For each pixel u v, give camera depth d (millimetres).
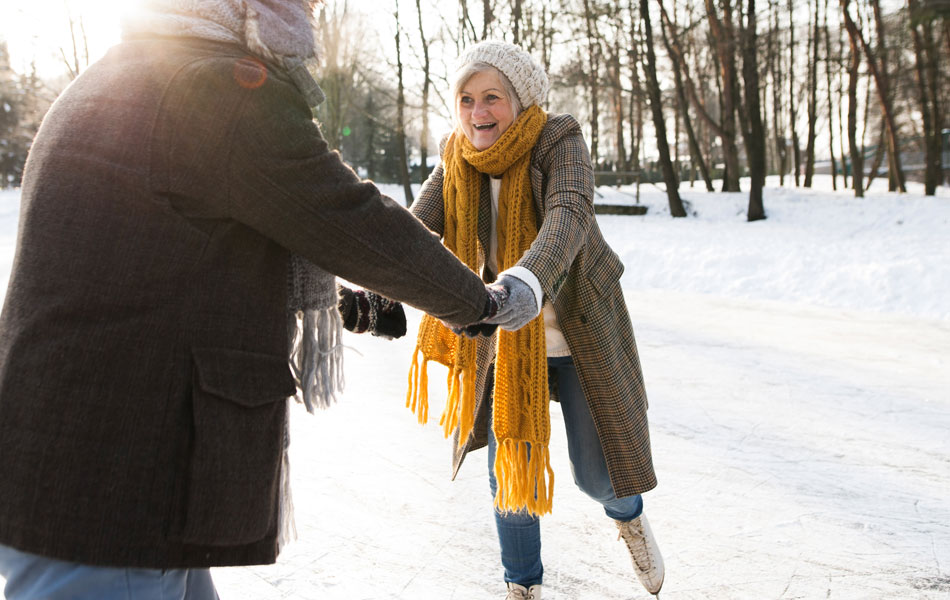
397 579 2561
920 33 19922
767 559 2699
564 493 3326
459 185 2148
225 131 1117
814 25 24438
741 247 11469
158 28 1180
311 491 3285
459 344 2135
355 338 6605
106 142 1123
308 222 1165
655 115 19031
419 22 22328
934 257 8844
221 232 1169
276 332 1229
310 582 2533
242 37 1226
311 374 1398
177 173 1118
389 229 1233
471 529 2947
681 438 3967
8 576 1148
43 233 1123
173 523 1121
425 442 3920
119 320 1105
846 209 17531
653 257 10438
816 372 5266
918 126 29109
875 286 8258
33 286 1121
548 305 2154
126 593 1129
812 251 10211
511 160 2049
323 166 1181
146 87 1136
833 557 2709
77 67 26438
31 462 1078
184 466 1128
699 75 28859
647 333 6629
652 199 20312
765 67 26203
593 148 26297
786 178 33656
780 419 4266
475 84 2053
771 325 6992
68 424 1081
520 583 2225
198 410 1125
